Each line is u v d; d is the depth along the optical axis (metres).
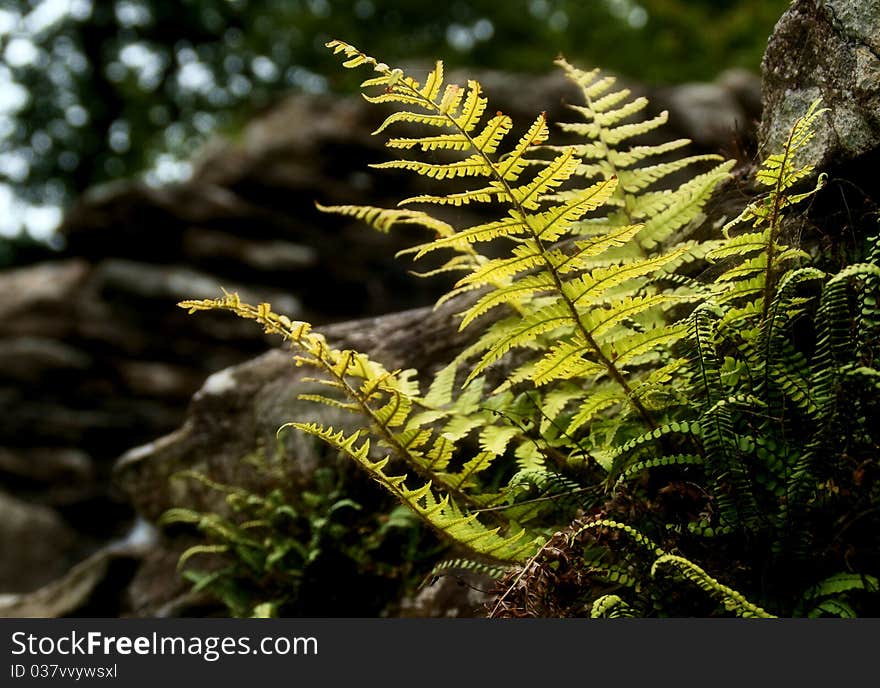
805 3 2.37
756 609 1.55
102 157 21.06
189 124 21.36
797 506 1.69
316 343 2.06
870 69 2.13
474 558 2.25
